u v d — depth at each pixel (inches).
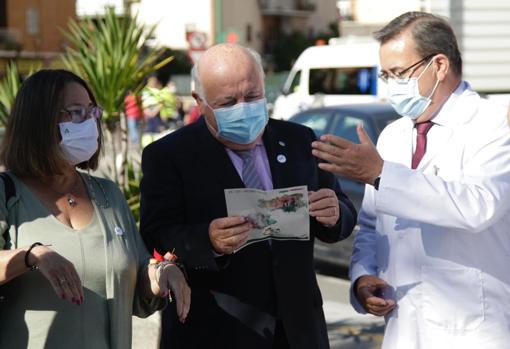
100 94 247.3
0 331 117.4
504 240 132.3
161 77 1396.4
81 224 122.9
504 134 131.3
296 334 135.1
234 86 133.0
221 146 138.6
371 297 136.7
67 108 122.6
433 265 132.3
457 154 133.0
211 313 135.4
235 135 134.9
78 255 119.7
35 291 117.0
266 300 135.3
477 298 130.5
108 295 121.5
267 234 131.3
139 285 129.2
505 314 131.3
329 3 2191.2
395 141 140.8
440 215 126.6
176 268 126.6
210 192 136.3
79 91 124.3
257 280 135.2
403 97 135.9
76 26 266.5
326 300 297.4
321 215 132.3
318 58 745.6
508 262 132.4
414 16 136.9
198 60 138.2
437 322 131.9
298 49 1911.9
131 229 130.3
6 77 255.0
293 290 135.9
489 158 130.4
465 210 125.6
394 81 136.6
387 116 327.0
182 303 123.6
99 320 120.3
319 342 138.6
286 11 2001.7
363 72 708.7
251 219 129.4
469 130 133.3
